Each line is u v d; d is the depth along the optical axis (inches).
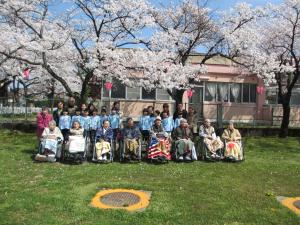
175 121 510.0
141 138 485.7
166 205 299.0
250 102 968.9
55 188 336.2
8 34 631.2
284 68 746.2
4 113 769.6
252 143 673.0
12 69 795.4
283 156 553.6
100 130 473.1
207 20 722.2
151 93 872.3
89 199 309.0
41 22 651.5
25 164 437.1
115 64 644.7
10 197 306.3
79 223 259.3
